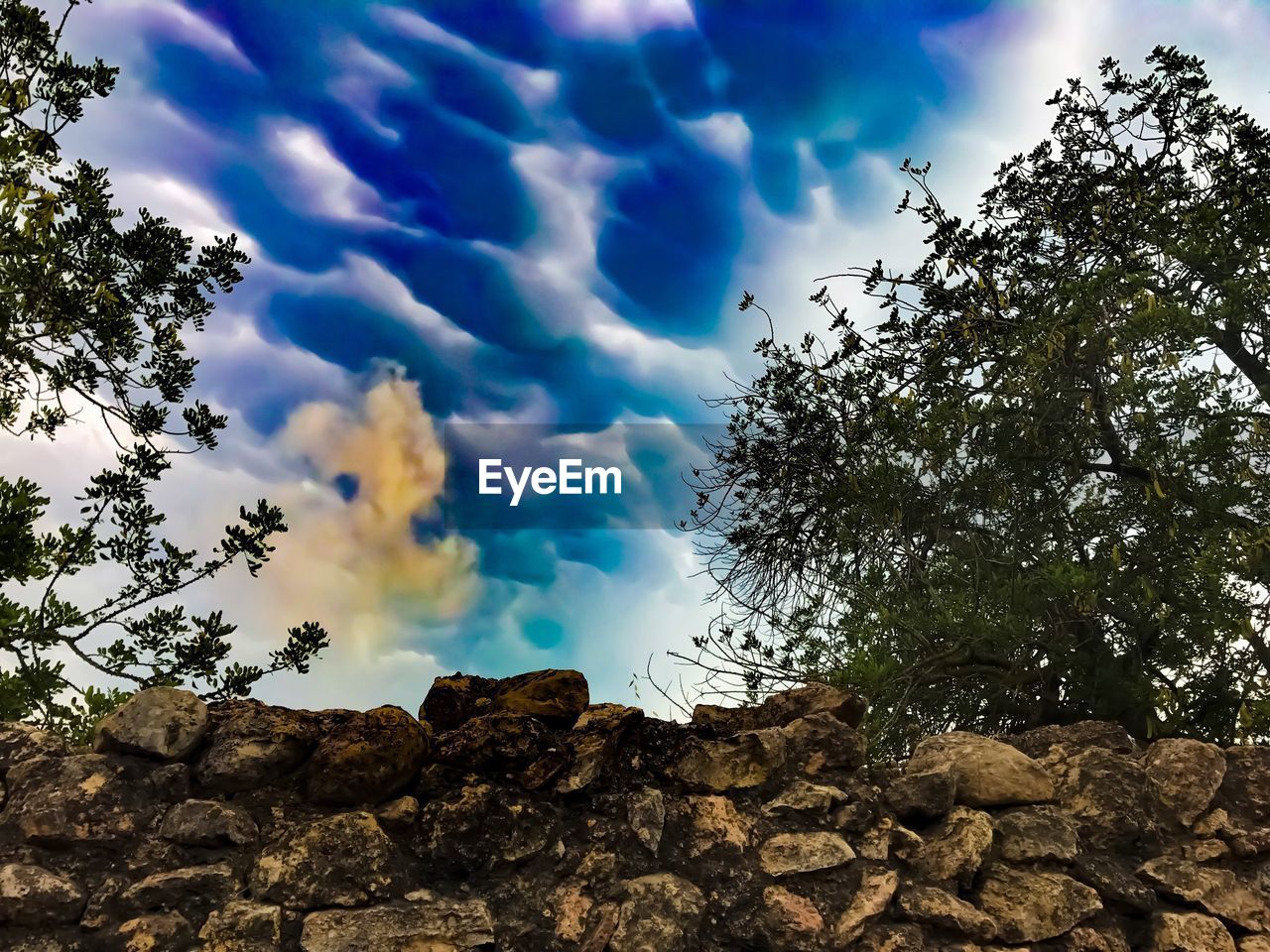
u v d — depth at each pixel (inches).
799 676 254.5
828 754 110.6
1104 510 246.8
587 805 100.5
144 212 249.0
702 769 105.8
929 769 115.9
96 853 88.7
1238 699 209.0
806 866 100.7
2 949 82.5
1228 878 112.0
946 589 245.8
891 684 229.9
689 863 99.2
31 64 227.9
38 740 96.4
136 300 247.6
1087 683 222.8
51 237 217.3
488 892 93.7
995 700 244.8
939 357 277.9
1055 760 121.4
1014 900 103.8
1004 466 252.4
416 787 97.9
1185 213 254.2
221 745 95.0
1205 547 214.2
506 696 115.3
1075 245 281.9
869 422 276.1
